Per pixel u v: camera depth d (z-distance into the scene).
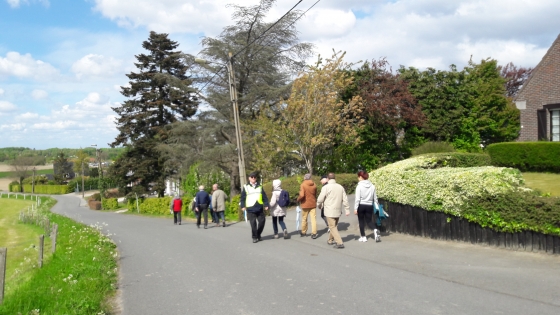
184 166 32.41
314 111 23.09
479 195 9.73
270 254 10.75
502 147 18.34
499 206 9.36
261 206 12.69
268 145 24.80
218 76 30.61
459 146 25.53
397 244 10.97
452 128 25.11
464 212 10.09
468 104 26.14
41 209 40.41
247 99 30.36
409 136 25.89
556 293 6.60
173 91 45.22
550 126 20.81
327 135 23.64
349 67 25.45
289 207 21.64
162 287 8.23
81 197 91.75
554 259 8.33
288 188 21.81
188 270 9.54
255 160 28.39
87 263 9.82
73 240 14.77
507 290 6.88
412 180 11.56
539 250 8.79
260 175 25.42
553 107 20.56
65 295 7.26
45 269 10.17
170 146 35.03
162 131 44.78
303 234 13.19
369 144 26.05
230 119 31.41
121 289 8.27
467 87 26.20
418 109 24.67
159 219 30.91
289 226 15.74
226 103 30.31
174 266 10.09
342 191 11.16
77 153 125.38
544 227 8.57
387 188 12.59
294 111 23.66
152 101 46.78
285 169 26.97
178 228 20.02
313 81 23.41
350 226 14.09
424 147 21.98
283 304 6.71
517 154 17.86
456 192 10.23
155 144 45.41
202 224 21.41
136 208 46.59
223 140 32.16
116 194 74.25
